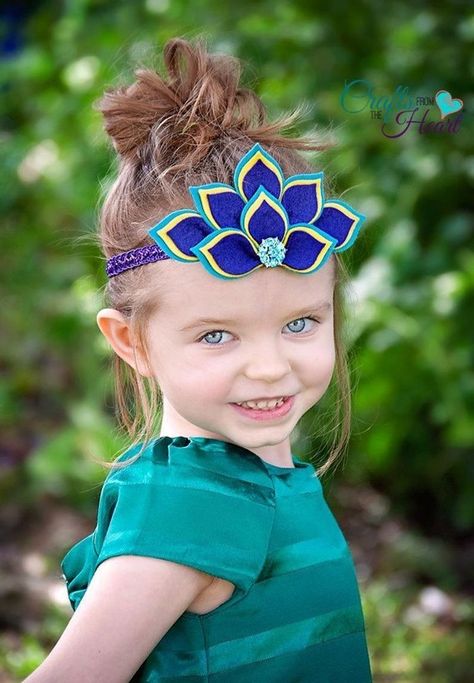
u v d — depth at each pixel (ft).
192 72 6.95
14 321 20.92
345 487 18.47
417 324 14.99
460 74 15.08
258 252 6.14
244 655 6.45
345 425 7.82
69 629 6.06
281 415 6.41
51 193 20.54
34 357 20.65
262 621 6.50
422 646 14.06
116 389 7.88
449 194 16.22
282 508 6.70
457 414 15.19
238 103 6.95
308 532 6.79
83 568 7.11
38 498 17.52
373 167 15.85
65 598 14.47
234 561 6.27
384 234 15.76
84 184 18.90
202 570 6.16
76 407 17.97
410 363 15.43
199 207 6.16
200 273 6.21
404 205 15.78
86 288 18.17
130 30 18.12
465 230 15.67
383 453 16.57
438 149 15.39
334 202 6.66
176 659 6.41
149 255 6.43
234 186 6.28
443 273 15.58
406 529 17.49
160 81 6.97
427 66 15.20
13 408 19.61
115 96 7.00
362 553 16.88
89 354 18.61
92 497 17.40
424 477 17.95
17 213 22.11
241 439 6.39
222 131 6.79
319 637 6.72
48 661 5.95
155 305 6.41
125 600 6.07
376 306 14.82
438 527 17.62
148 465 6.51
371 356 15.35
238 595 6.37
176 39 7.04
